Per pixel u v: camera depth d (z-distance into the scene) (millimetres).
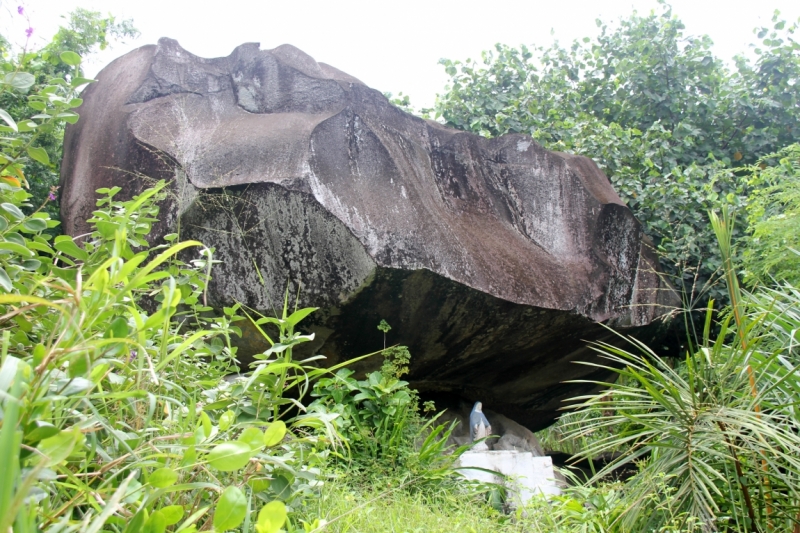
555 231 6055
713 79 9648
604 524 3443
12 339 1946
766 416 3084
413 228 4727
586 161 6848
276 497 2230
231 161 4703
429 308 4906
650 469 3285
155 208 2850
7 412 840
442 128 6133
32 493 1274
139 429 1859
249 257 4680
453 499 3951
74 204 5227
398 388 4953
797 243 5539
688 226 7703
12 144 2555
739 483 3193
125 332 1689
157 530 1410
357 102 5316
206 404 2281
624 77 10062
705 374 3258
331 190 4605
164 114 5102
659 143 9086
